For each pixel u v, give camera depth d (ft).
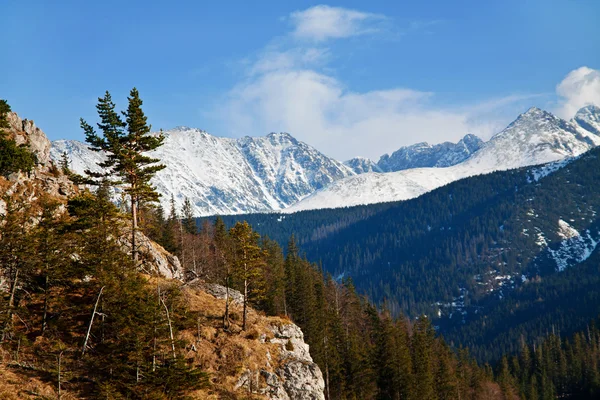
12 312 156.76
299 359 204.95
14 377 145.28
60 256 167.02
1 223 168.55
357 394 297.53
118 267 174.29
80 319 179.11
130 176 195.83
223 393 172.24
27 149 220.84
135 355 151.94
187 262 341.21
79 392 149.07
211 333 197.06
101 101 192.95
